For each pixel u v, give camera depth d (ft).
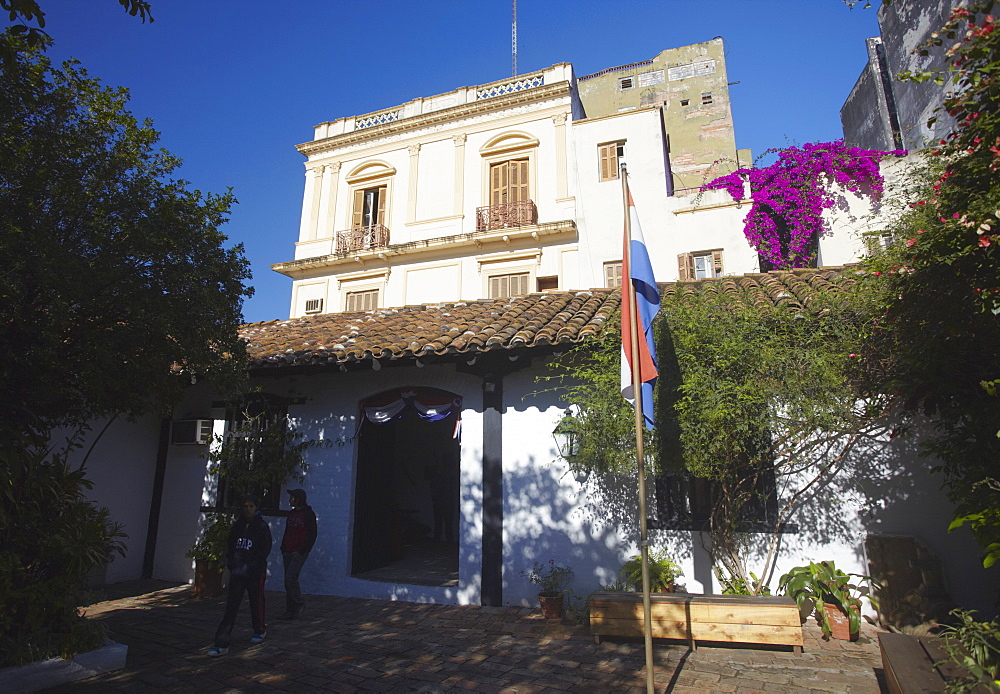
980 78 14.19
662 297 25.16
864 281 20.39
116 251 18.24
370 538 31.17
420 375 29.50
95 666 18.37
